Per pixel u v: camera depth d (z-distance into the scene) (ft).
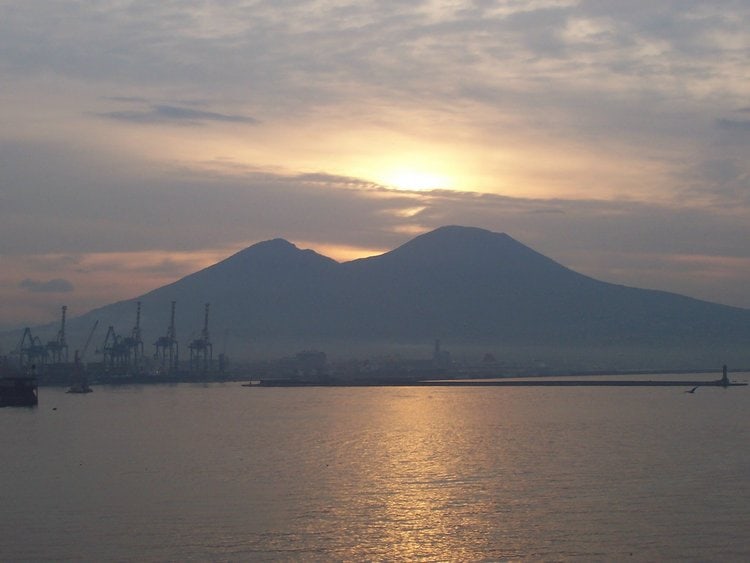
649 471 207.82
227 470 213.66
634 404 508.53
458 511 160.35
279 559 130.11
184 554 132.67
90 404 539.29
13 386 514.68
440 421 382.63
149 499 172.35
